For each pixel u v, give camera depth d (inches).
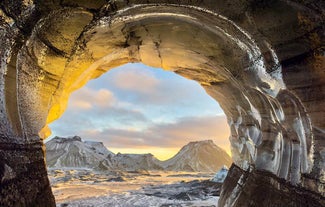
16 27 153.6
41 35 176.6
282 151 220.4
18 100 177.8
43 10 160.4
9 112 167.8
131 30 237.0
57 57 206.8
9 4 140.8
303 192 178.5
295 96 175.5
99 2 175.2
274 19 159.9
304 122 175.0
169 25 229.6
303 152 181.9
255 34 181.2
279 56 174.4
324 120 156.2
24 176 176.7
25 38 163.6
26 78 182.7
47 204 206.8
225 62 255.8
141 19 215.5
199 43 250.8
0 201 139.9
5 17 143.8
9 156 161.9
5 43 150.8
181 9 193.5
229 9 175.0
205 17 196.9
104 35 227.6
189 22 215.0
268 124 249.4
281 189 210.4
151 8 194.5
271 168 241.8
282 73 176.9
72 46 211.2
